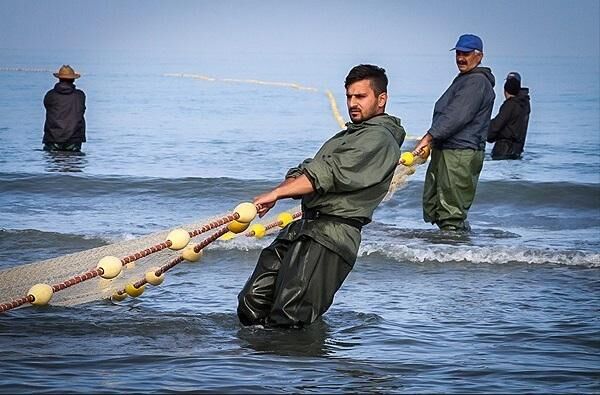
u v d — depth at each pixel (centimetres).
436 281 1273
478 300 1175
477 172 1588
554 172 2566
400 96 6631
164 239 1081
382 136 959
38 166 2531
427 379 869
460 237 1566
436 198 1602
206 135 3650
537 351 965
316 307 985
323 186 952
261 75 10294
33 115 4462
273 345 962
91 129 3838
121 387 824
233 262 1342
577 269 1352
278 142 3384
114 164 2648
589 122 4634
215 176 2369
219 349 947
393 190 1502
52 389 815
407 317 1091
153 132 3741
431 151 1598
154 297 1154
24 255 1405
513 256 1391
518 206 1980
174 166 2634
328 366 900
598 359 940
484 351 961
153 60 16438
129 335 992
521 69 12775
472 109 1538
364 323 1055
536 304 1161
